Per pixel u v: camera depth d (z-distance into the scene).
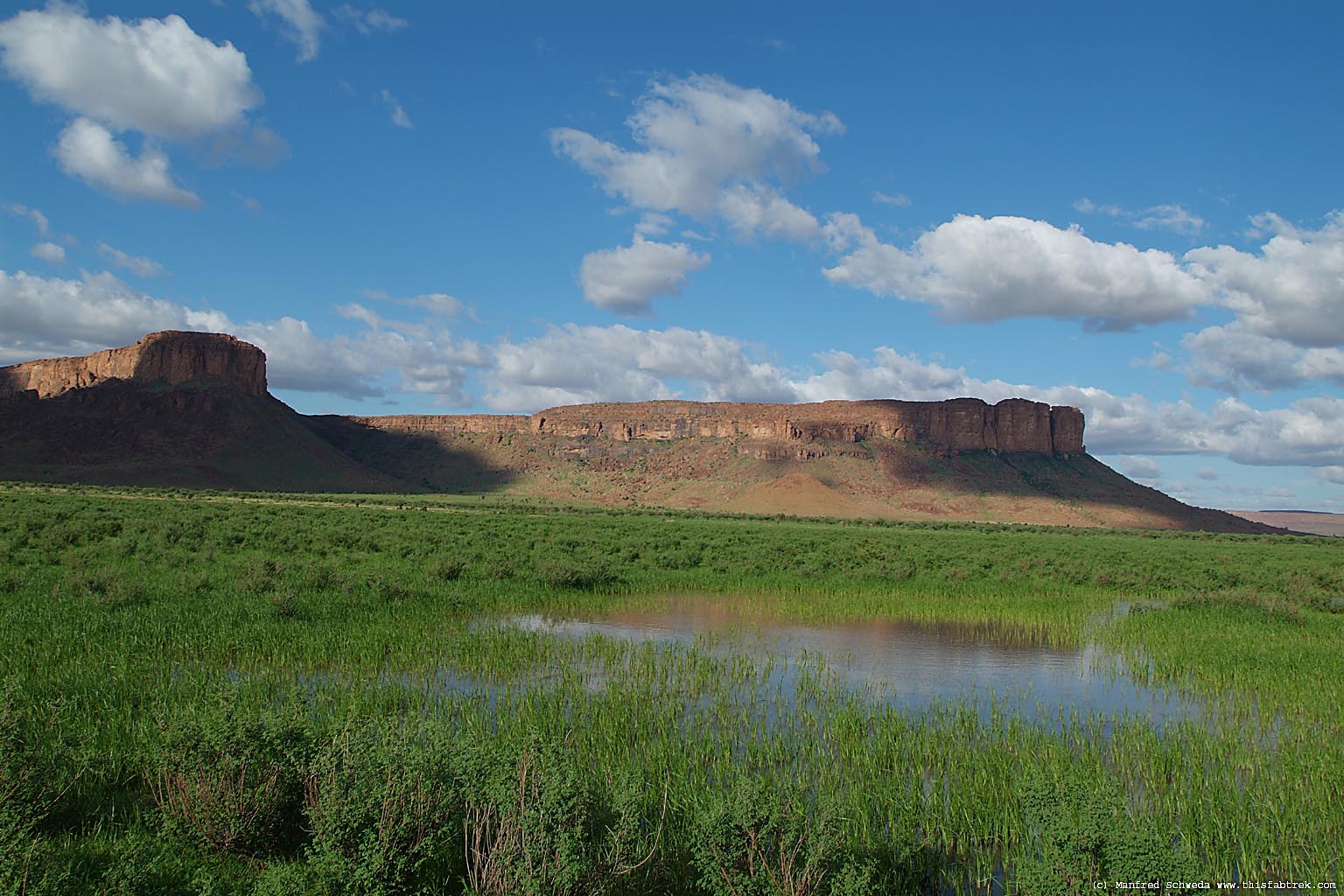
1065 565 41.12
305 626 16.52
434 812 6.45
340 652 14.82
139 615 16.62
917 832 8.37
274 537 38.56
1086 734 11.56
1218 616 23.75
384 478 190.38
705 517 120.81
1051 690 14.91
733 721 11.75
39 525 39.31
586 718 11.30
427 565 29.61
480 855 6.10
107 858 6.58
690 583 28.62
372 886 5.95
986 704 13.67
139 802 7.76
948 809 8.86
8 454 150.25
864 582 30.97
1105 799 6.81
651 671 14.73
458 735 7.80
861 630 21.00
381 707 10.98
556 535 49.56
